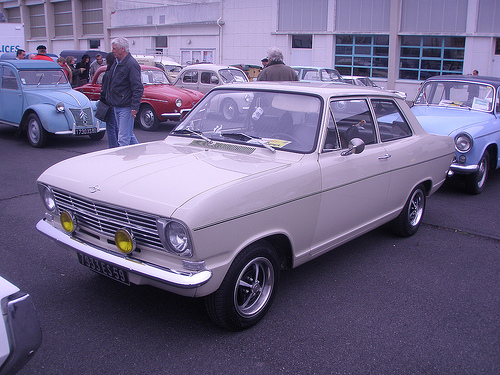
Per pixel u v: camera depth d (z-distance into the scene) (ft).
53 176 11.34
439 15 68.08
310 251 12.06
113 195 9.80
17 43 57.52
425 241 16.85
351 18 74.18
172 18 92.84
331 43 76.33
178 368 9.34
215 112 13.92
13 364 6.45
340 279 13.60
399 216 16.35
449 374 9.42
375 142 14.19
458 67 68.90
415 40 71.15
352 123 13.25
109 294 12.27
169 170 10.60
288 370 9.37
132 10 99.30
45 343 10.04
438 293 12.89
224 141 12.79
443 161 17.60
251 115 13.17
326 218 12.17
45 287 12.56
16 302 6.45
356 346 10.26
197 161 11.27
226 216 9.34
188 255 9.04
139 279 9.73
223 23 85.46
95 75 43.47
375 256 15.38
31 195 20.95
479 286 13.38
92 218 10.44
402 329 11.01
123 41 22.52
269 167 10.97
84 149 32.37
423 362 9.77
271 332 10.71
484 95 25.18
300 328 10.91
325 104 12.34
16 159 28.53
